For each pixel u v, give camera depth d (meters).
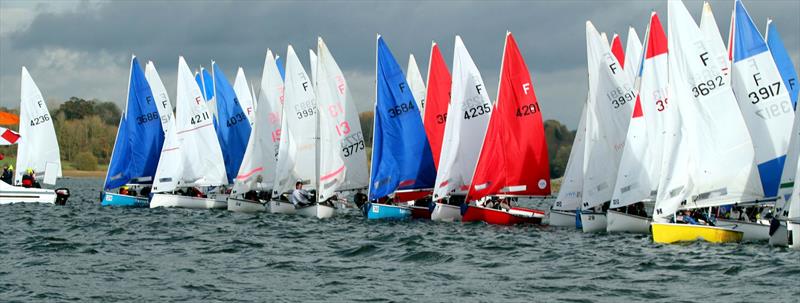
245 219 112.50
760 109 88.06
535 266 71.56
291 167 122.94
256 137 129.62
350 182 117.19
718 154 86.06
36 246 81.62
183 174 133.25
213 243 85.88
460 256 77.06
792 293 59.03
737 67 88.38
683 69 86.12
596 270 69.25
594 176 99.81
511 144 108.06
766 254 74.50
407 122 114.38
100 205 135.50
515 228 101.56
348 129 117.19
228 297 58.91
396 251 79.81
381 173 113.56
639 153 93.06
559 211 105.25
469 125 111.50
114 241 87.12
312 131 123.69
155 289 61.38
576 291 60.94
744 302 56.75
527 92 108.56
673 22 86.69
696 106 86.06
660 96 92.44
